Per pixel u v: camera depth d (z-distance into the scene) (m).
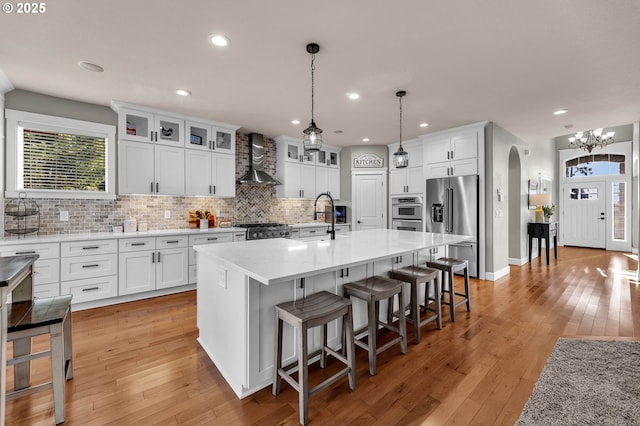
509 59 2.55
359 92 3.29
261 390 1.86
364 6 1.87
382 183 6.17
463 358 2.25
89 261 3.22
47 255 2.99
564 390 1.85
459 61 2.58
